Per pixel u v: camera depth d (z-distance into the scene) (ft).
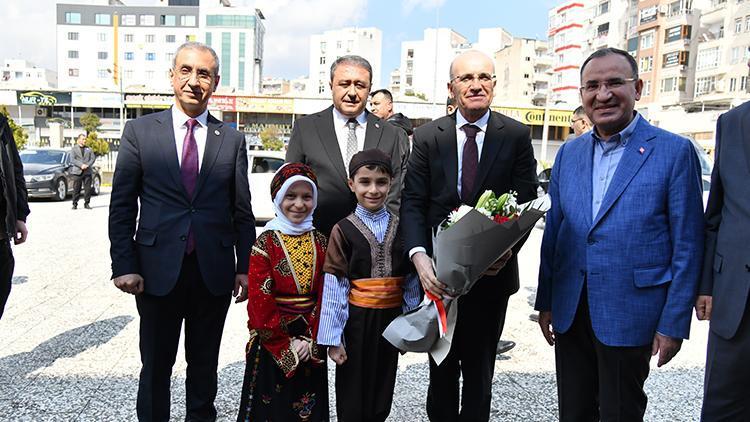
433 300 7.63
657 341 7.16
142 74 300.20
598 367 7.66
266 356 8.16
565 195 7.97
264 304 7.91
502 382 12.03
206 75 8.86
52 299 17.65
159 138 8.91
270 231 8.22
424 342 7.70
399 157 10.46
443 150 8.81
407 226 8.44
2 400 10.42
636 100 7.54
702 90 141.59
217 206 9.11
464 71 8.47
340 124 10.29
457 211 7.80
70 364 12.32
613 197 7.34
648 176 7.24
